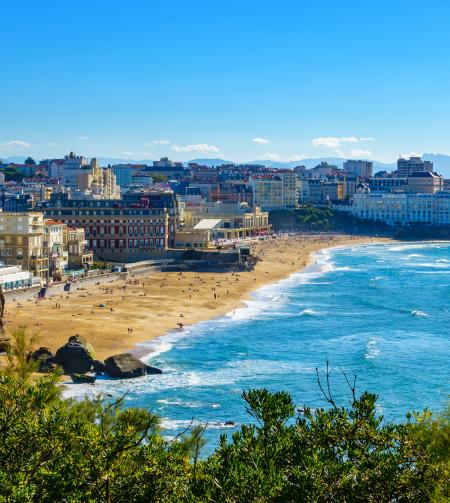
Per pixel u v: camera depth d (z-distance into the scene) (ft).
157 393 434.30
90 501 135.95
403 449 139.33
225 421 384.88
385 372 484.33
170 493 141.18
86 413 164.35
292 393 438.40
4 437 148.97
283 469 137.28
